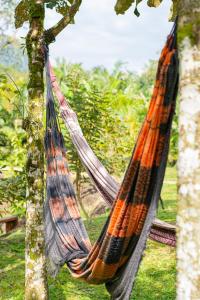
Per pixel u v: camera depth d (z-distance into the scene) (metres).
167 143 2.46
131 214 2.70
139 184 2.57
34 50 4.51
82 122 8.66
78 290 5.74
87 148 4.20
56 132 4.52
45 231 4.43
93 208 10.37
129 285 2.88
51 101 4.50
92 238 7.76
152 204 2.59
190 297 2.00
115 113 10.53
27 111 4.61
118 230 2.76
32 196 4.53
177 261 2.06
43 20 4.52
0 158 7.78
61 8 4.72
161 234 3.46
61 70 17.16
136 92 21.83
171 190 13.29
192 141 2.03
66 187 4.45
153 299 5.36
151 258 6.79
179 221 2.06
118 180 9.74
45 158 4.64
